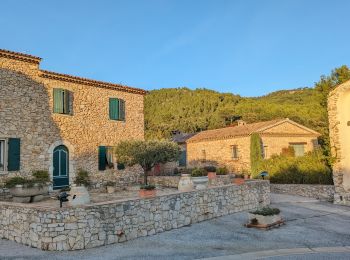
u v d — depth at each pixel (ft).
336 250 33.60
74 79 67.56
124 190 72.54
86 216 34.68
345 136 63.72
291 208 57.82
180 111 259.39
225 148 106.93
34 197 53.72
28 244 35.27
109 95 74.90
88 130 70.13
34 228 34.68
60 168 65.10
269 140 99.50
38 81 62.75
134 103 79.92
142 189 41.60
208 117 213.05
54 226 33.65
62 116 65.92
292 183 75.56
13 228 37.35
